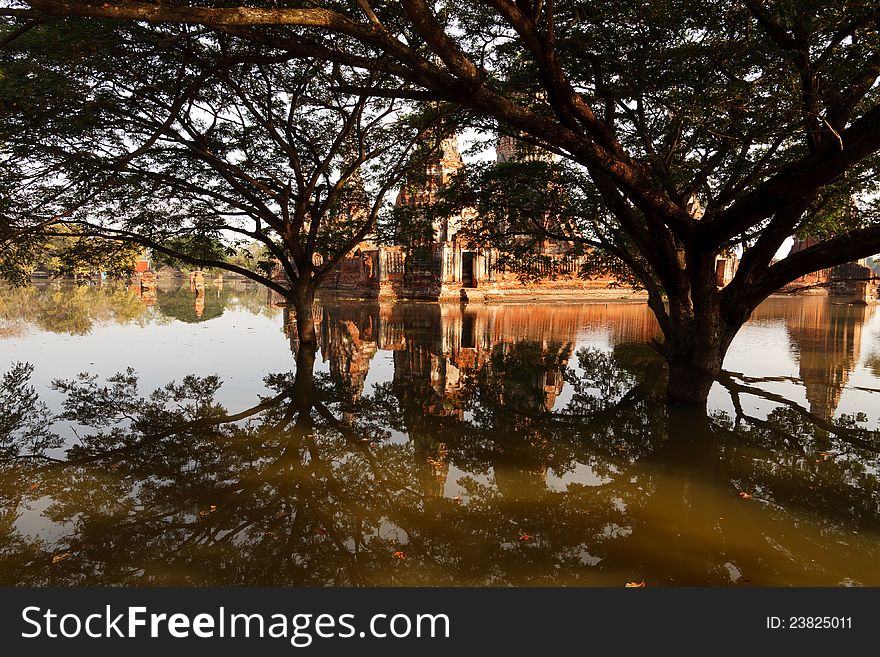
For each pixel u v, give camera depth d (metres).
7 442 8.34
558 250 53.34
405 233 18.47
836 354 16.95
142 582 4.62
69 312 30.75
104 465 7.43
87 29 8.97
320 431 9.13
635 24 8.14
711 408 10.35
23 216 12.03
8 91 9.12
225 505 6.23
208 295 51.47
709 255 8.70
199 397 11.38
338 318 30.53
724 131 8.71
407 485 6.86
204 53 11.88
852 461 7.57
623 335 23.36
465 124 12.85
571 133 6.52
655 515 5.93
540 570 4.82
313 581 4.68
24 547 5.21
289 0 7.72
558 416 10.18
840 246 8.49
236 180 15.70
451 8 9.88
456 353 18.05
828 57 7.34
